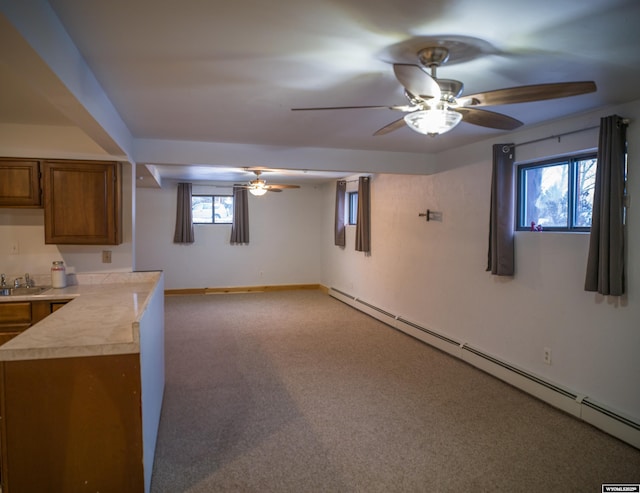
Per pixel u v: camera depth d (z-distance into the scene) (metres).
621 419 2.81
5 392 1.82
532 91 1.85
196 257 8.47
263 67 2.24
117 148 3.37
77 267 3.92
